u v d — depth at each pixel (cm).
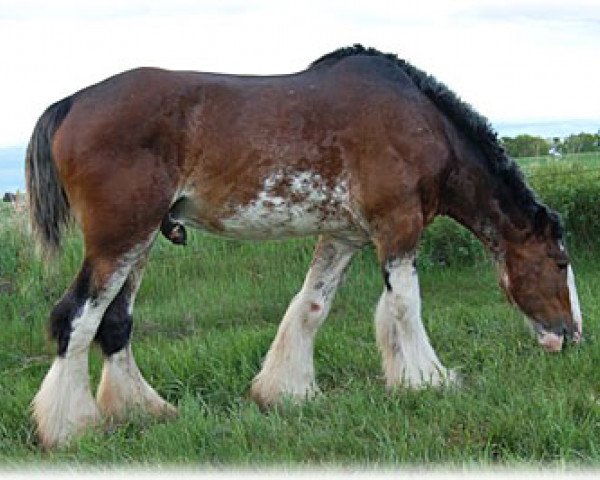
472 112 567
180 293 917
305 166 522
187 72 528
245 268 1001
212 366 621
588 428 434
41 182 520
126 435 519
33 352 759
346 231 556
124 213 498
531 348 624
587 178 1113
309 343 590
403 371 547
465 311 765
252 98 521
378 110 529
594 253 1048
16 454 489
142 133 499
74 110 508
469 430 451
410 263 542
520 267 592
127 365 548
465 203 580
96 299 505
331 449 439
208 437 470
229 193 520
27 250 936
